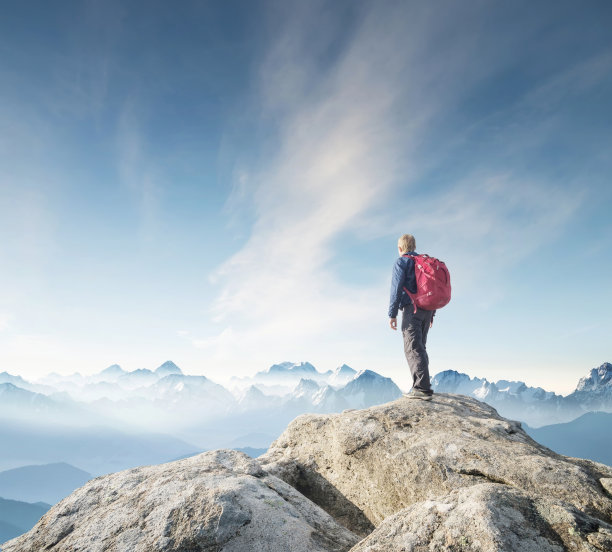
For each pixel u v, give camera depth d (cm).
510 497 367
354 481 730
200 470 577
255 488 522
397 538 356
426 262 800
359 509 708
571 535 321
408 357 856
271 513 469
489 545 306
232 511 447
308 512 541
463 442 607
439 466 584
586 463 552
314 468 816
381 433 721
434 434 664
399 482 633
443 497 399
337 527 526
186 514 451
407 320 841
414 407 787
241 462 645
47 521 527
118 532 453
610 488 461
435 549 326
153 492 515
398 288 820
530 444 645
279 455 887
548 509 354
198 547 413
